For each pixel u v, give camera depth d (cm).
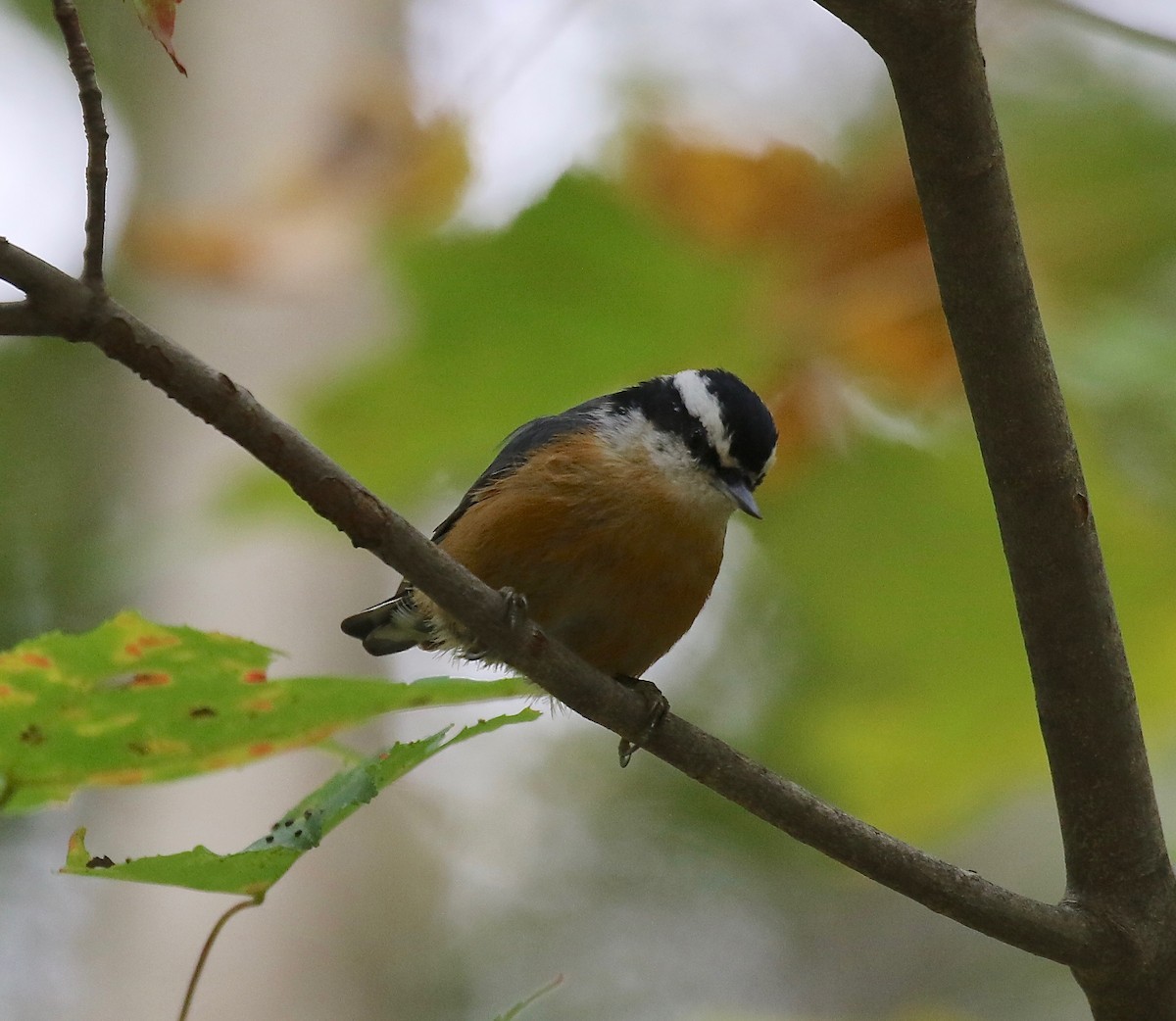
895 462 1024
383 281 905
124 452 1541
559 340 913
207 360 1330
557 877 1839
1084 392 913
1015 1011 1808
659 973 1772
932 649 1135
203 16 1582
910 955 1845
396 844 1611
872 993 1802
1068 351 920
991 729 1173
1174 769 1619
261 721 558
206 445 1502
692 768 734
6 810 574
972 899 709
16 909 1630
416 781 1809
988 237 644
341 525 647
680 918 1816
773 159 875
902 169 895
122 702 534
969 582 1085
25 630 1522
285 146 1282
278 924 1398
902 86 618
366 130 932
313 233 909
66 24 537
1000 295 654
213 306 1247
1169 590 1041
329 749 635
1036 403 672
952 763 1195
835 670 1235
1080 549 694
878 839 713
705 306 911
